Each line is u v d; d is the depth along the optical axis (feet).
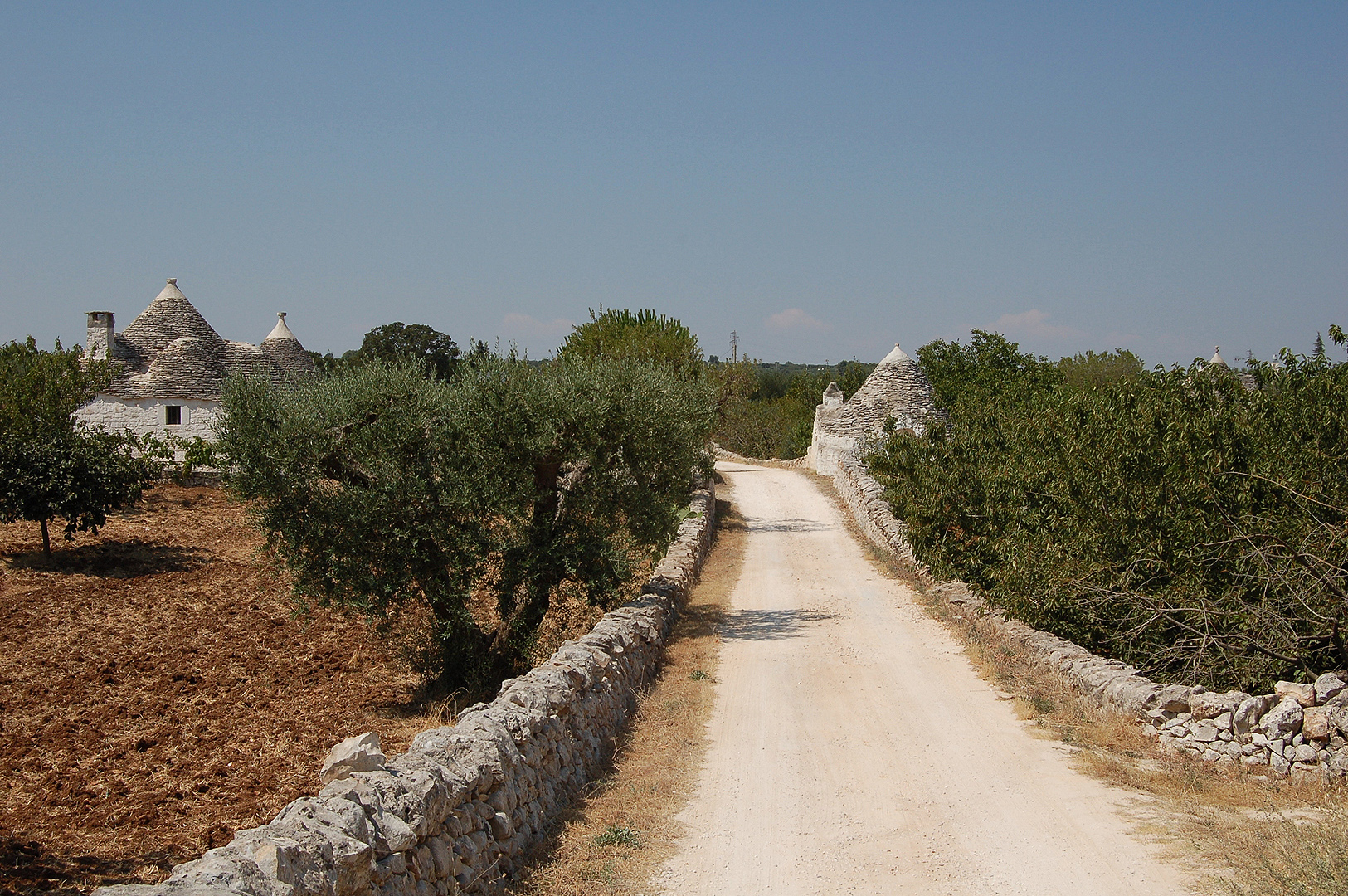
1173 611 33.09
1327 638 31.27
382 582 43.47
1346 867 17.71
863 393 128.26
